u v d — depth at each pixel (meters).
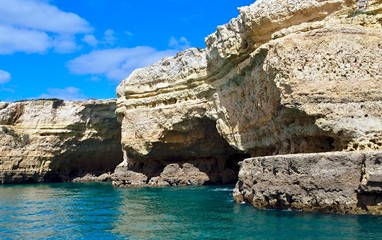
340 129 21.50
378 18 24.14
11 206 30.03
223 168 46.16
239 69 33.19
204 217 21.69
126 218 23.08
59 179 63.06
